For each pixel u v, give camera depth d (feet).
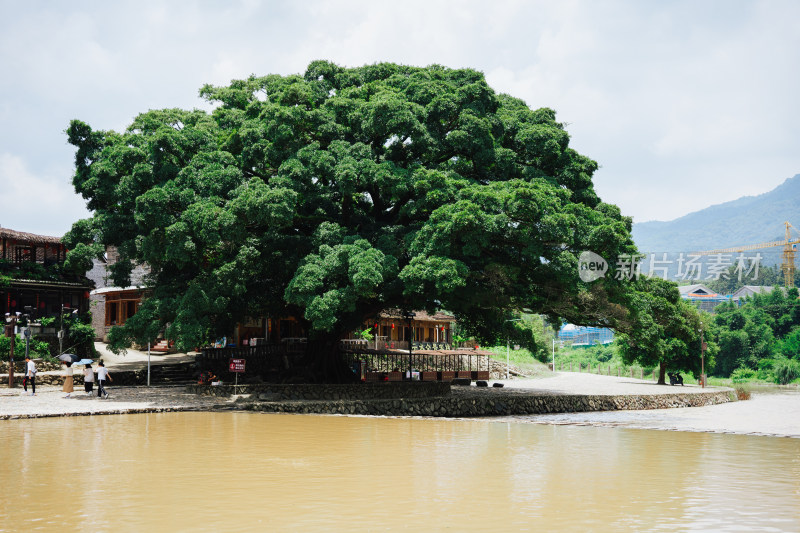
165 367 148.15
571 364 375.04
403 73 126.21
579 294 113.60
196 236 104.99
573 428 83.46
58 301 160.66
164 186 107.65
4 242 158.10
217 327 123.34
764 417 113.39
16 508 36.04
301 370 132.05
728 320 357.61
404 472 47.96
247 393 112.57
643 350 214.28
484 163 112.37
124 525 32.60
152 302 111.45
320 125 111.04
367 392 123.85
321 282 102.99
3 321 147.64
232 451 57.82
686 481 45.29
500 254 108.99
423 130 106.73
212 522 33.24
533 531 31.78
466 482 44.19
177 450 57.88
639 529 32.22
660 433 78.38
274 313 128.98
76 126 122.42
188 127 114.83
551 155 116.57
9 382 117.60
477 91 112.37
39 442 61.52
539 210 96.48
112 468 48.55
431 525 32.83
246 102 127.03
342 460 53.52
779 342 353.10
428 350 194.49
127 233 117.39
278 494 40.01
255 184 104.53
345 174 103.09
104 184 116.26
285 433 72.13
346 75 125.49
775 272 588.91
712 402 162.40
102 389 106.63
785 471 49.96
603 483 44.21
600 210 119.85
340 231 109.91
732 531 31.94
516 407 126.11
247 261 111.24
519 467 50.70
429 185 103.55
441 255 98.78
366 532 31.48
